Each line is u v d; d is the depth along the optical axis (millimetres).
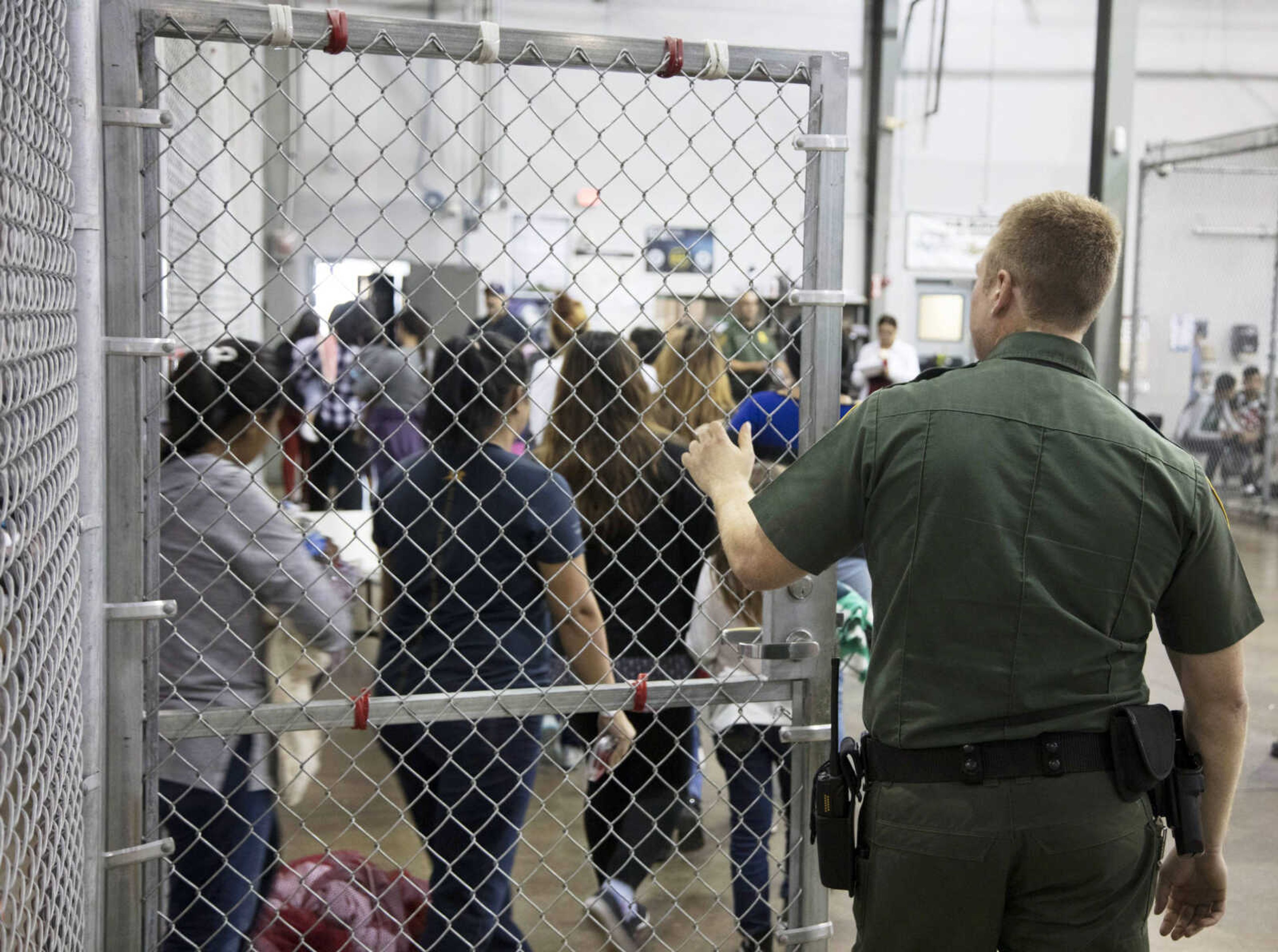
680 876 3107
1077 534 1465
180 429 1977
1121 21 8453
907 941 1511
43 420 1168
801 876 1904
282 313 8086
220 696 1687
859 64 11555
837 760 1606
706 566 2402
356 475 2010
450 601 2109
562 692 1752
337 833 3164
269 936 2057
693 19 11125
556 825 3271
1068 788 1455
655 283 9555
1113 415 1515
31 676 1093
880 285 11680
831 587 1843
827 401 1832
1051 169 12008
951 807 1470
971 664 1471
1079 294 1551
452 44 1604
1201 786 1575
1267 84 12297
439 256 9141
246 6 1522
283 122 8602
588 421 2434
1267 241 10344
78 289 1447
